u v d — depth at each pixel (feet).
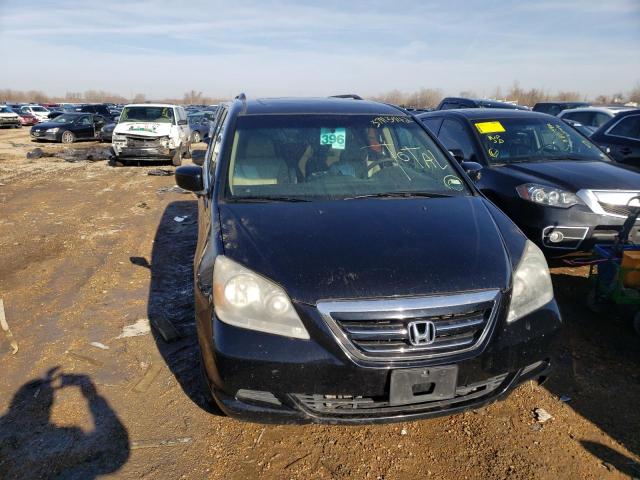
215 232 8.30
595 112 36.32
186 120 50.80
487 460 7.64
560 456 7.63
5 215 24.16
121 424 8.55
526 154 16.83
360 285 6.95
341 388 6.75
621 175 14.34
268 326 6.89
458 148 17.94
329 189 9.84
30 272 16.06
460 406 7.09
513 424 8.40
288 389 6.79
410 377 6.73
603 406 8.77
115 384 9.71
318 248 7.59
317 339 6.75
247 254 7.49
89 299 13.83
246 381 6.82
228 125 11.40
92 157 49.62
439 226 8.38
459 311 6.91
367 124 11.54
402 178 10.38
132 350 11.00
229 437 8.21
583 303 12.81
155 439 8.18
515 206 14.40
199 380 9.76
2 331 11.98
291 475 7.44
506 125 17.81
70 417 8.73
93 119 72.13
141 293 14.26
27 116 114.93
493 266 7.43
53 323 12.38
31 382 9.81
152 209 25.86
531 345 7.26
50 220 23.20
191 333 11.75
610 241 13.43
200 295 7.71
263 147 10.64
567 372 9.81
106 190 31.91
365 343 6.79
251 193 9.64
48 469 7.55
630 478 7.17
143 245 19.12
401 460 7.70
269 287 7.02
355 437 8.23
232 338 6.90
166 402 9.12
